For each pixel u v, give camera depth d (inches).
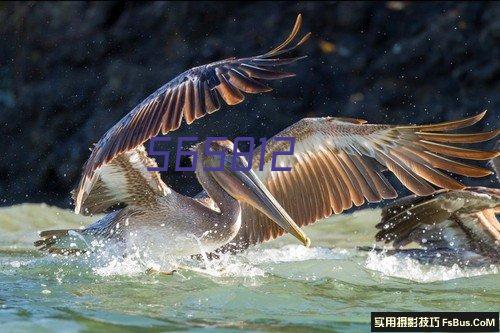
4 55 1013.2
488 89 903.1
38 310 375.2
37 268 466.0
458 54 925.8
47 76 992.9
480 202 501.7
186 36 980.6
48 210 677.9
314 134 480.4
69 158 944.9
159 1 1004.6
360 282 455.8
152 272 451.5
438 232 532.1
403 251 524.7
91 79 978.7
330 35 967.6
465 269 504.7
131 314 372.2
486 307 402.6
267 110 927.0
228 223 457.7
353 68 947.3
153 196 457.7
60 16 1013.2
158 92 376.8
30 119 976.9
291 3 988.6
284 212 445.4
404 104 922.1
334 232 652.7
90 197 461.1
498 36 916.0
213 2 991.0
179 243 460.1
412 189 465.1
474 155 453.7
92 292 413.1
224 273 459.5
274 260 510.9
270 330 352.8
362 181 478.6
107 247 464.1
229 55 963.3
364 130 468.1
